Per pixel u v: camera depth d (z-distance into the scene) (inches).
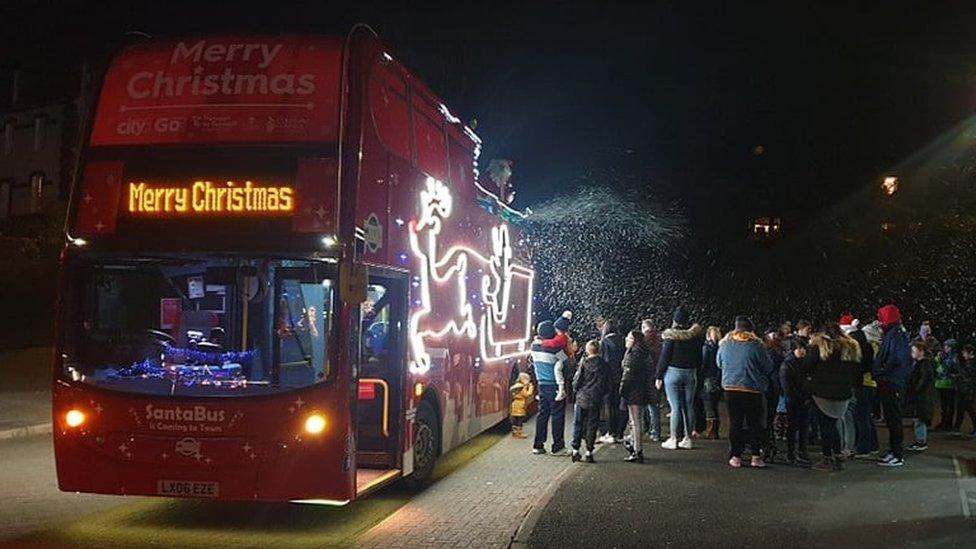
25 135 1756.9
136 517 348.2
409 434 365.1
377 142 331.9
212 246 302.2
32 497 384.8
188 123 313.6
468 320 464.1
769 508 357.7
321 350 303.1
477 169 493.4
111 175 313.4
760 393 454.6
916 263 1072.8
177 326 314.0
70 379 306.5
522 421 607.2
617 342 557.9
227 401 298.2
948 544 297.7
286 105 311.3
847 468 452.1
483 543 308.7
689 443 520.4
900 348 455.8
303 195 303.4
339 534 323.0
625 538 311.0
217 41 324.2
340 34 321.1
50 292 1181.7
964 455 500.4
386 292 361.1
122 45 331.6
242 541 312.7
